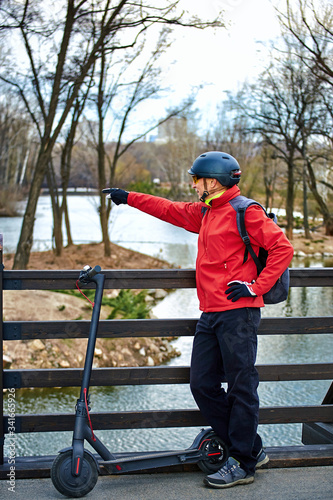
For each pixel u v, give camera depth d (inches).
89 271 100.6
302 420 115.3
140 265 789.2
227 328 96.8
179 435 237.6
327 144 1034.7
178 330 111.0
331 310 490.3
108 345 383.2
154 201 111.0
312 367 114.8
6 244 967.6
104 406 268.4
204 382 102.1
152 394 289.4
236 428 99.6
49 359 350.3
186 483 102.0
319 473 106.7
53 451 213.6
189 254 925.8
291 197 1158.3
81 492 92.3
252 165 1469.0
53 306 414.6
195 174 100.4
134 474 105.3
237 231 97.4
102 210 852.0
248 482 101.4
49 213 2032.5
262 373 113.3
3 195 1764.3
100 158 849.5
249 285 94.6
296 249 1028.5
